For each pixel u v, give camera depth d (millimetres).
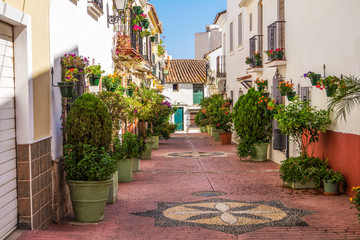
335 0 10133
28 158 6473
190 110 43656
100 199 7672
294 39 13219
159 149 21328
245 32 20906
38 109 6879
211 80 36125
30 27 6539
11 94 6324
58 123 7863
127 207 9008
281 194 10125
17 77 6426
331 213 8328
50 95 7438
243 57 21438
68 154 7633
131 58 16484
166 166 15094
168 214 8398
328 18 10570
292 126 10844
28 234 6414
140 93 18312
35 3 6797
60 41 8086
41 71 7035
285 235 6996
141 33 18969
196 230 7312
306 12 12070
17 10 6043
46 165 7223
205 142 25188
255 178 12367
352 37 9320
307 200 9438
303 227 7426
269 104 11820
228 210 8664
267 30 15750
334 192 9867
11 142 6301
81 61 8453
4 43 6109
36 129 6773
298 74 12906
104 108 7793
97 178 7605
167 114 22641
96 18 11656
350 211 8438
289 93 12930
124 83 16812
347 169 9719
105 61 12984
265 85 16438
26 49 6422
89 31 10805
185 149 21141
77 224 7574
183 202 9469
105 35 12969
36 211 6750
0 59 5969
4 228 6059
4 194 6047
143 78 24672
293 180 10594
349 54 9484
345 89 8289
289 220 7871
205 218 8078
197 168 14539
